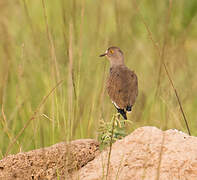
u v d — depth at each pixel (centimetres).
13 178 1136
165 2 2447
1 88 1814
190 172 1043
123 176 1059
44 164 1149
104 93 1616
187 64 1986
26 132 1578
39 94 1717
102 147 1180
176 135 1153
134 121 1606
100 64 1791
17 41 1969
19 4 2198
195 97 1878
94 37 1920
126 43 2017
